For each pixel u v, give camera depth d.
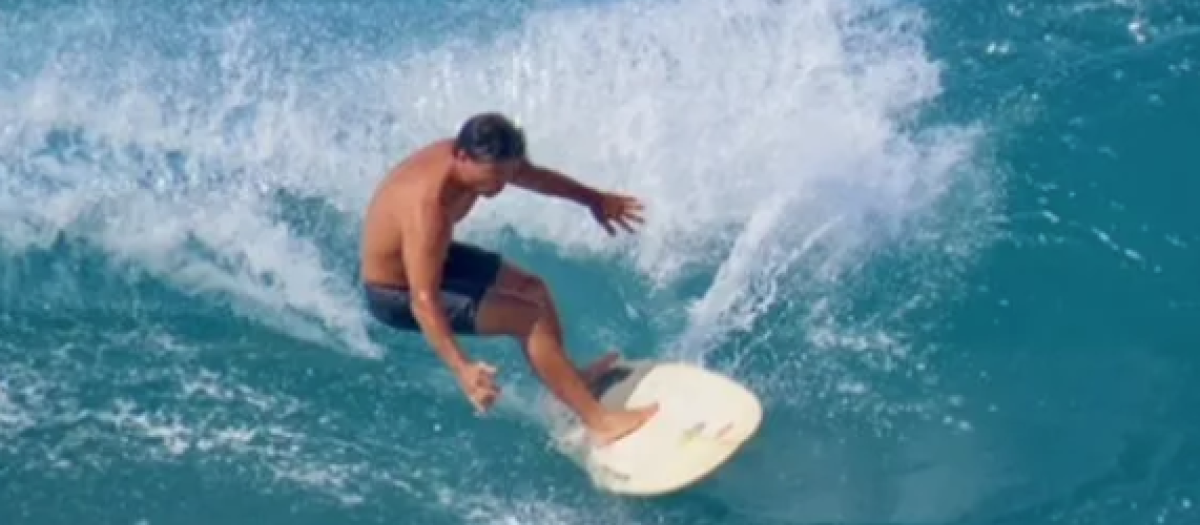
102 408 10.19
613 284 10.88
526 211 11.19
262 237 11.13
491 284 9.35
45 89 11.89
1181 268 10.66
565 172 11.34
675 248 10.95
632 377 9.83
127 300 10.89
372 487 9.71
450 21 12.30
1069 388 10.05
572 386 9.55
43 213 11.23
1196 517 9.30
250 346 10.59
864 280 10.63
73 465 9.85
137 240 11.13
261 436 10.02
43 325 10.70
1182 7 12.65
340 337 10.62
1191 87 11.90
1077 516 9.36
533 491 9.64
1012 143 11.43
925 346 10.28
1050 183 11.16
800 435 9.84
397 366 10.42
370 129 11.71
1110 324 10.38
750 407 9.60
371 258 9.36
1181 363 10.14
